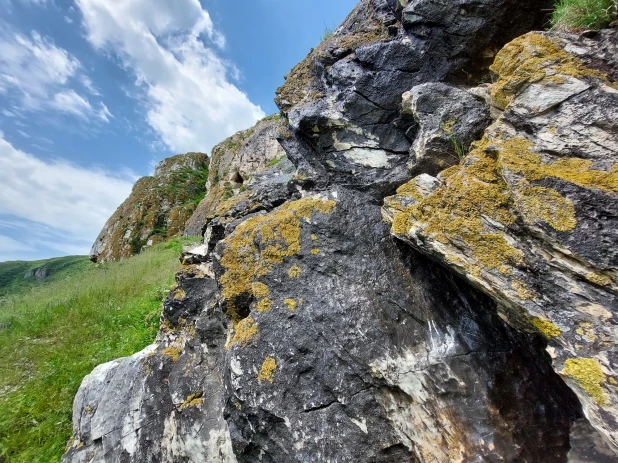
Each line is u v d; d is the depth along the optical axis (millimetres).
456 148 3027
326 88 4156
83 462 4109
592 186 1959
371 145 3660
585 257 1859
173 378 3986
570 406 2432
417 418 2594
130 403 4172
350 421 2676
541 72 2373
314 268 3223
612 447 1742
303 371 2844
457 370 2586
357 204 3473
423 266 3025
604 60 2303
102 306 8352
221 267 3594
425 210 2561
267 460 2775
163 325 4719
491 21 3395
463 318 2762
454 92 3221
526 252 2094
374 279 3076
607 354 1715
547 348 1952
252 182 5379
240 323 3170
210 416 3572
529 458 2303
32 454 4922
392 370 2711
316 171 3877
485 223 2262
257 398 2779
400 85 3605
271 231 3441
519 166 2176
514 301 2074
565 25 2656
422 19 3510
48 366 6461
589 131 2129
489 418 2416
